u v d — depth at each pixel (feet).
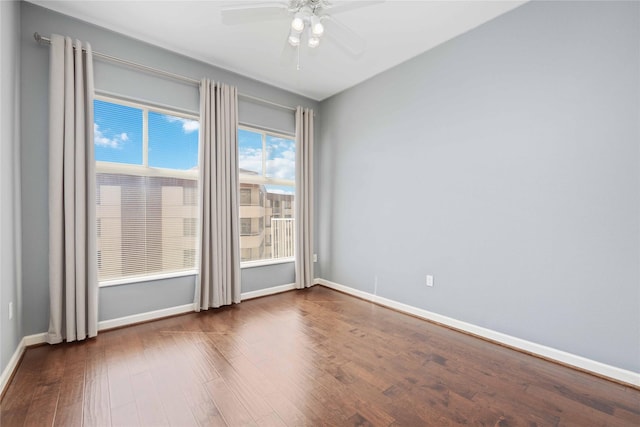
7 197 6.18
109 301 8.64
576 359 6.64
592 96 6.39
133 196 9.19
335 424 4.85
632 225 5.95
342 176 12.88
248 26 8.37
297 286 13.12
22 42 7.23
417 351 7.45
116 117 8.89
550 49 6.95
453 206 8.91
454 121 8.85
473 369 6.59
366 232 11.82
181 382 6.00
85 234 7.89
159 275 9.61
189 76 10.00
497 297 7.96
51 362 6.71
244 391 5.72
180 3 7.38
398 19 7.94
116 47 8.59
